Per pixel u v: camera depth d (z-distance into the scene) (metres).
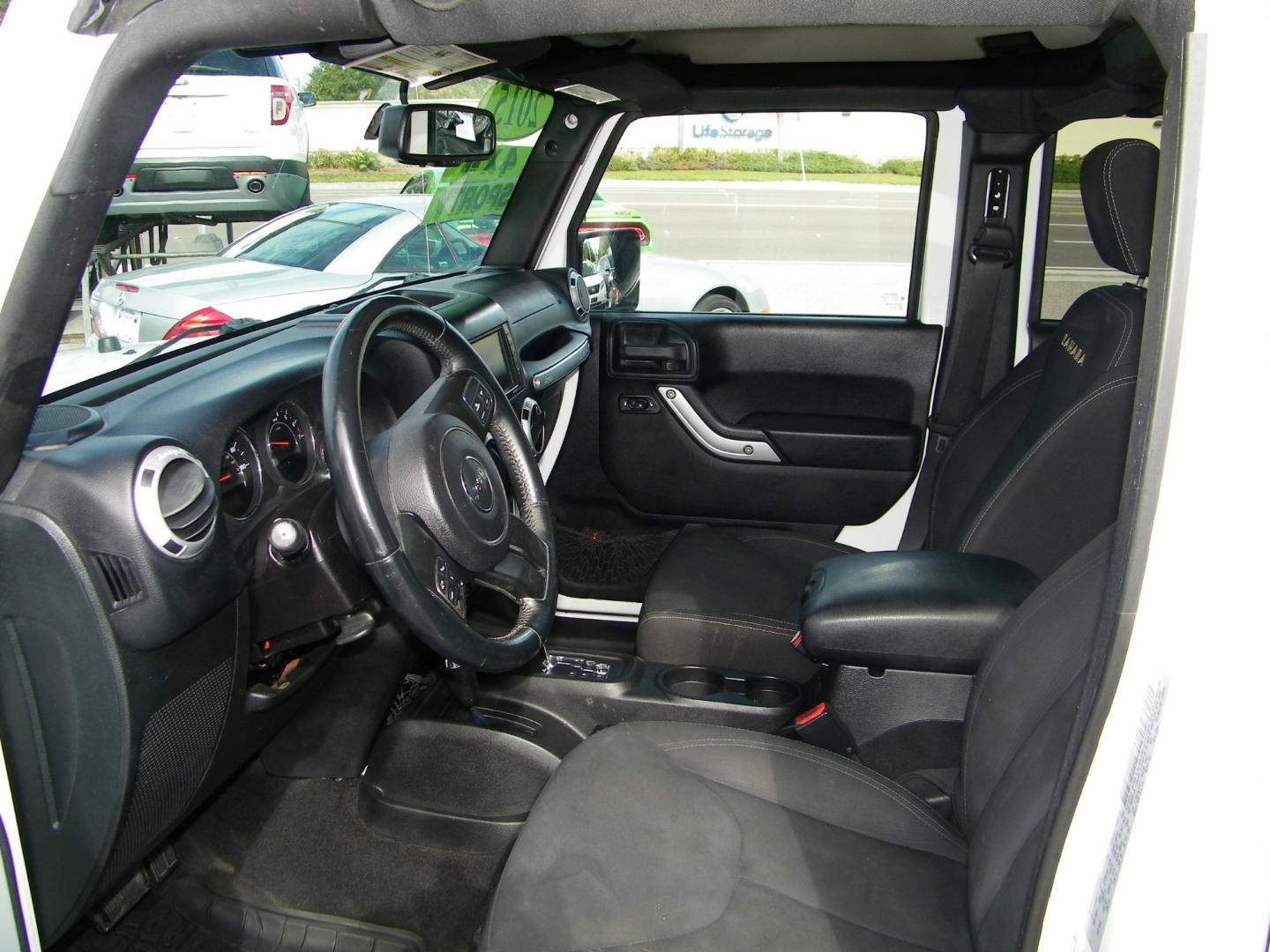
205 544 1.27
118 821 1.31
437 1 0.89
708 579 2.29
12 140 0.98
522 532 1.56
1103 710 0.76
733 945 1.17
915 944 1.19
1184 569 0.70
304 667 1.72
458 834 2.00
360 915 1.88
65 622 1.18
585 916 1.22
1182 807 0.69
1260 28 0.67
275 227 2.88
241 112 3.27
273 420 1.51
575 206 2.85
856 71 2.47
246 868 1.95
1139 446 0.73
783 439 2.84
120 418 1.34
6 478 1.14
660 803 1.41
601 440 2.98
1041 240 2.62
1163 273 0.70
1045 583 1.33
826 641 1.71
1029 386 2.16
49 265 1.02
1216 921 0.68
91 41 0.96
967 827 1.36
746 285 2.88
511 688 2.06
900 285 2.78
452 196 2.78
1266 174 0.67
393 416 1.77
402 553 1.28
